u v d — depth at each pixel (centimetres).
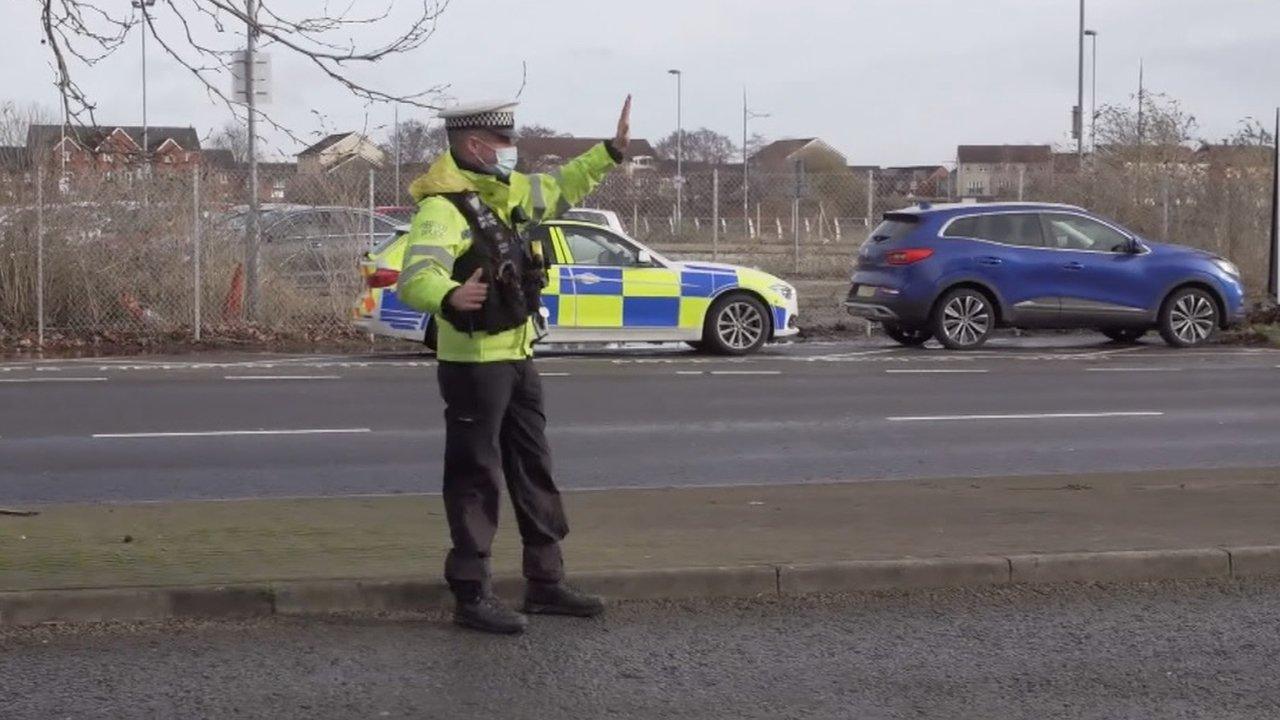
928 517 769
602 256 1630
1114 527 741
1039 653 571
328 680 534
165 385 1362
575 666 552
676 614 616
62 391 1316
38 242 1736
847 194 2550
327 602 610
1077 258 1789
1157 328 1827
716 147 4859
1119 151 2505
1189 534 722
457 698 518
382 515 772
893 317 1756
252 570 638
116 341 1734
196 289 1755
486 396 575
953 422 1185
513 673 543
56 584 608
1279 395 1364
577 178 581
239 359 1602
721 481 932
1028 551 681
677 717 501
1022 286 1773
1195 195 2364
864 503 812
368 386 1360
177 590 600
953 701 519
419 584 616
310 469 958
